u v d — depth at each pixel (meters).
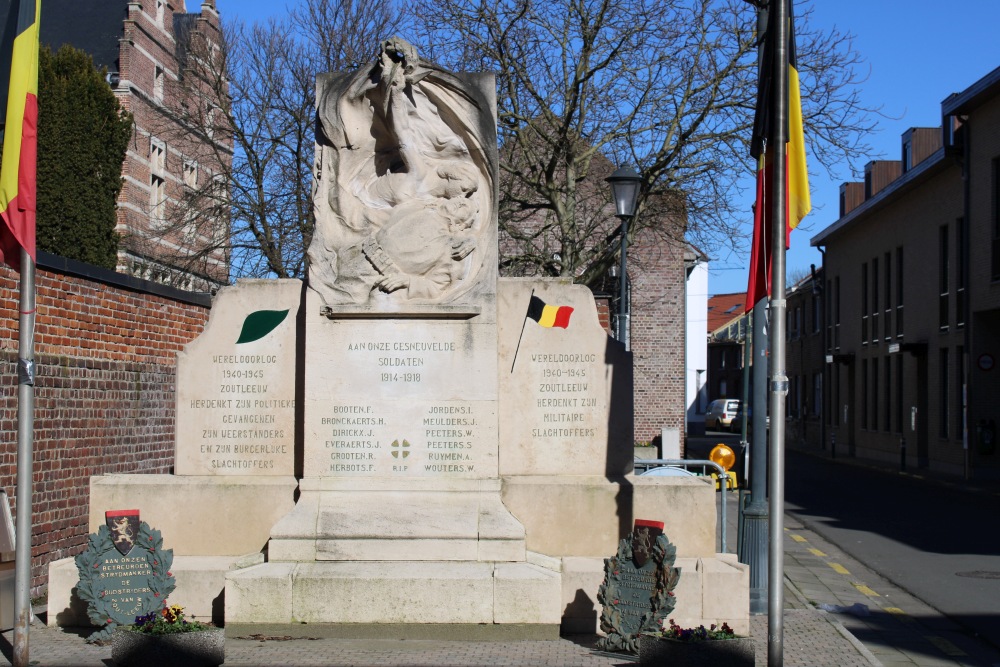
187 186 30.56
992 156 31.06
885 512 22.80
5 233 8.88
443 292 10.60
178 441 11.11
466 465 10.43
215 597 10.24
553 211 28.00
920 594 13.49
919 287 38.62
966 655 10.24
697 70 24.56
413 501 10.29
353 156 11.08
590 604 10.11
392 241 10.64
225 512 10.74
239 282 11.18
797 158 8.99
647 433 38.09
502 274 27.08
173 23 40.22
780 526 7.93
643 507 10.66
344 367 10.50
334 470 10.45
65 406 12.52
